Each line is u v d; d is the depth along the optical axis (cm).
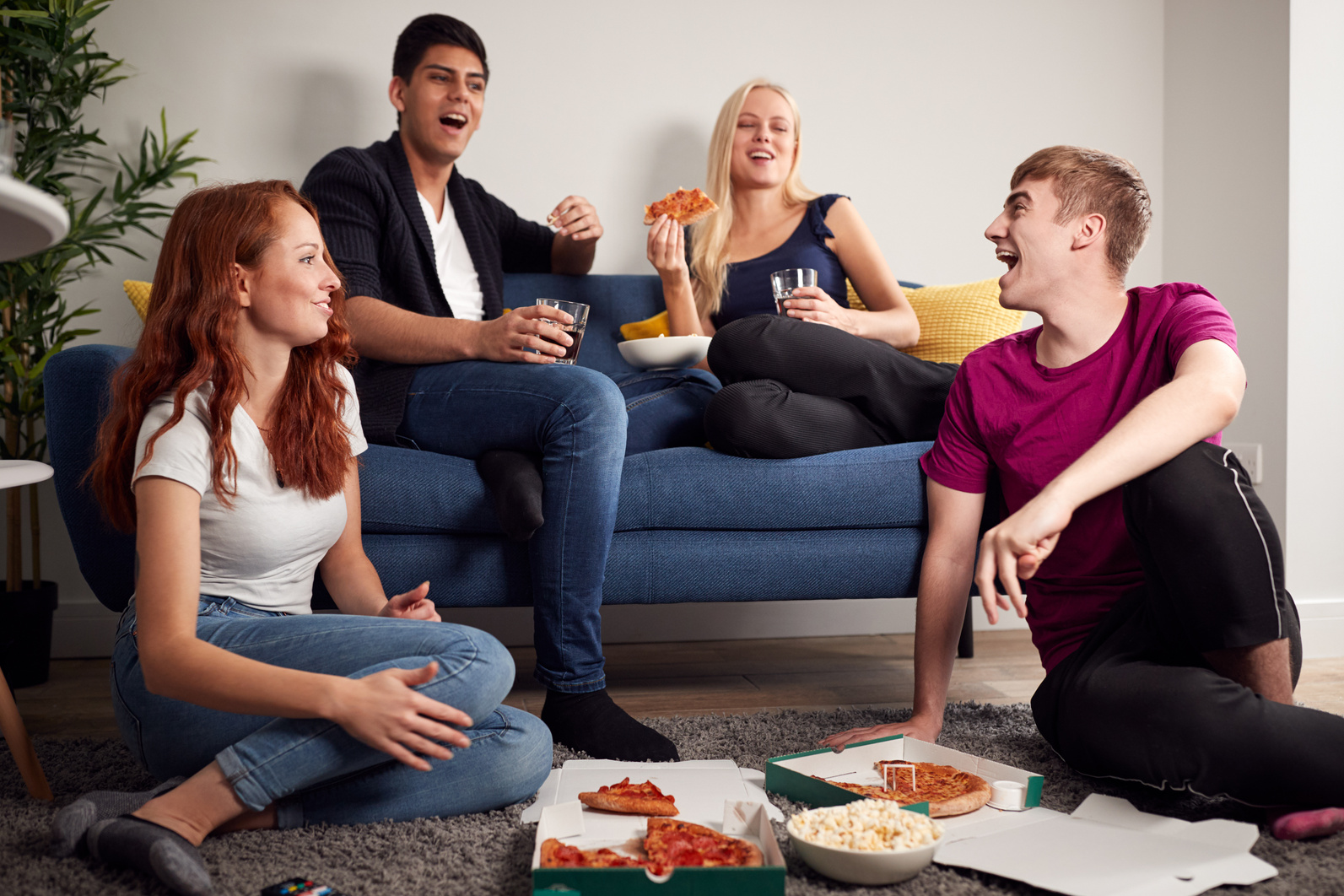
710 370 191
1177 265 269
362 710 93
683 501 164
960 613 147
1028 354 142
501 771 112
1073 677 119
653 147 253
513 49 246
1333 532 233
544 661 146
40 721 170
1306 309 231
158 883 92
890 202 264
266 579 117
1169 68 272
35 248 70
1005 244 137
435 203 210
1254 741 100
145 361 111
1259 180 238
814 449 168
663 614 248
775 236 232
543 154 248
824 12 260
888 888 92
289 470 116
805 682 198
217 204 114
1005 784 112
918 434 176
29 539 227
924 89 265
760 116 229
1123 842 101
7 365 204
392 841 103
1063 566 135
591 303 230
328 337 123
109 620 229
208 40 232
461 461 161
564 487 146
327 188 183
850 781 119
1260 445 237
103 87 225
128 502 112
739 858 90
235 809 100
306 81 236
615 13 250
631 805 107
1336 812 102
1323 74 232
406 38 202
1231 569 105
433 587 160
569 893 84
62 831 98
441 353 168
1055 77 270
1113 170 131
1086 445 133
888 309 221
